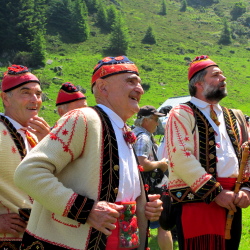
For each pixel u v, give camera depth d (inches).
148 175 207.6
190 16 5009.8
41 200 96.1
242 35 4574.3
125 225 105.0
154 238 268.8
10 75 141.3
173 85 2842.0
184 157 140.5
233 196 137.2
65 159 100.7
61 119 104.3
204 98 154.3
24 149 136.4
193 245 142.2
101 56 3376.0
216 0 5826.8
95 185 101.3
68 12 3850.9
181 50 3730.3
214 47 4033.0
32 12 3479.3
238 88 2893.7
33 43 3211.1
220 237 141.5
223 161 144.5
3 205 130.7
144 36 3919.8
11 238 129.3
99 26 4148.6
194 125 148.2
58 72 2819.9
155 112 217.2
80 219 95.8
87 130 102.8
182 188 145.6
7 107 142.4
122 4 5044.3
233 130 153.3
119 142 108.3
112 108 112.7
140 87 115.0
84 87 2603.3
